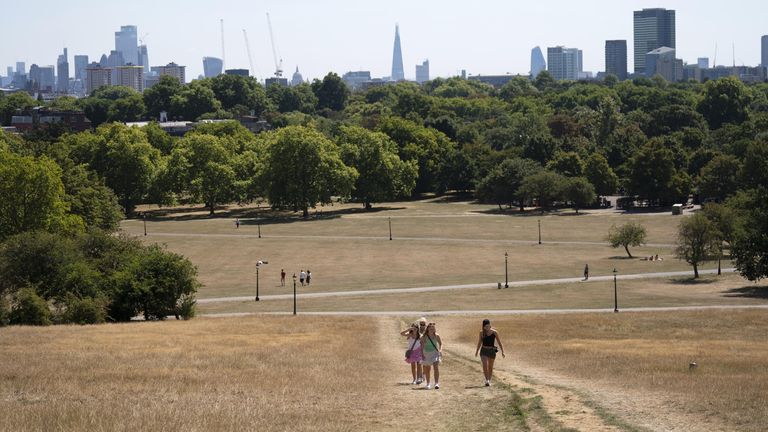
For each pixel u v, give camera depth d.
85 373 37.88
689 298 92.25
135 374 37.62
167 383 34.84
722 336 63.44
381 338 61.34
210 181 192.25
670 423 25.75
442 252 132.62
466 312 84.00
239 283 106.75
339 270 116.75
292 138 186.38
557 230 155.62
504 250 133.62
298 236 152.88
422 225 165.62
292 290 101.44
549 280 106.75
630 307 86.38
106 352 47.19
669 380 36.00
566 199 185.25
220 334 60.94
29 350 47.84
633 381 35.62
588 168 196.25
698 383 34.88
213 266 120.38
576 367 42.12
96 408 28.00
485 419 26.81
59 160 130.25
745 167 173.25
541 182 184.25
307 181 186.62
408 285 104.12
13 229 97.81
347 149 198.00
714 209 118.50
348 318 77.94
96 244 82.00
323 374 38.41
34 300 69.88
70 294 72.75
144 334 58.94
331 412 27.73
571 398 29.97
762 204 101.75
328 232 158.00
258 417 26.39
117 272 77.06
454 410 28.34
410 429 25.44
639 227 126.69
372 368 41.56
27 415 26.36
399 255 130.00
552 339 61.12
